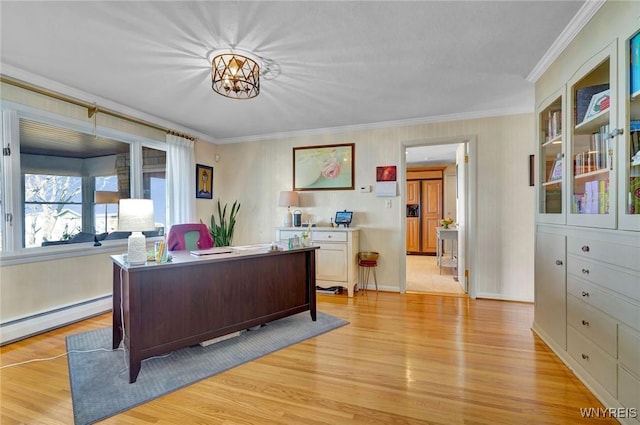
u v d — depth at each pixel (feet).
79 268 10.50
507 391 6.17
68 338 8.80
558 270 7.55
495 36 7.04
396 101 11.29
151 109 12.00
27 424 5.29
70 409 5.68
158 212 13.60
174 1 5.78
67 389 6.31
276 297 9.46
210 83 9.49
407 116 13.12
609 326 5.56
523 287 12.27
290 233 14.23
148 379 6.70
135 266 6.60
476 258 12.81
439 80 9.46
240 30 6.73
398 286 13.89
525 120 12.16
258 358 7.67
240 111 12.30
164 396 6.11
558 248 7.55
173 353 7.91
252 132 15.78
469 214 13.00
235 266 8.48
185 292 7.47
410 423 5.29
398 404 5.80
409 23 6.53
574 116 6.89
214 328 8.02
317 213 15.30
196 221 15.38
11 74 8.46
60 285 9.95
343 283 13.29
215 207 16.94
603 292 5.74
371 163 14.34
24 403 5.85
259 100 11.05
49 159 9.81
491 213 12.60
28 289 9.15
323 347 8.27
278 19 6.36
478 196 12.75
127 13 6.14
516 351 7.92
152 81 9.36
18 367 7.19
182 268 7.42
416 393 6.14
